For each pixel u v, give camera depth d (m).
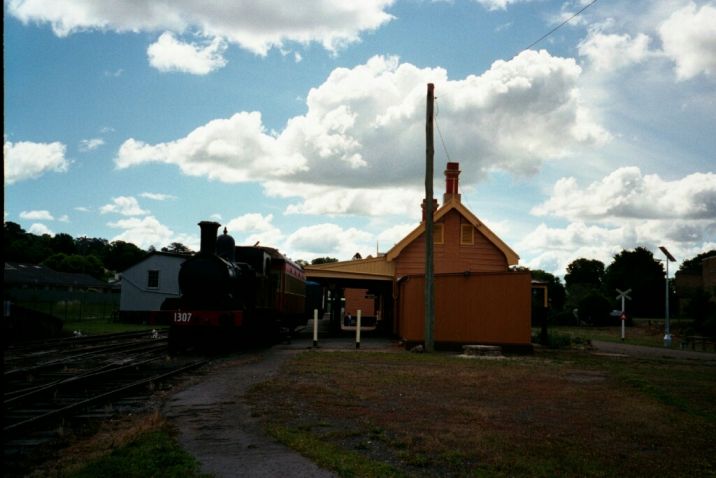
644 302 72.81
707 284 62.12
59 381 11.98
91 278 81.19
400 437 7.56
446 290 21.39
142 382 11.52
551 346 25.38
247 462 6.24
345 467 6.02
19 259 106.25
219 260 19.34
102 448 6.83
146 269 43.28
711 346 31.45
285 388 11.11
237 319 19.03
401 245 28.55
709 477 6.27
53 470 6.04
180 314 19.12
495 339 20.70
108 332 30.52
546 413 9.34
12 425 7.65
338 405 9.56
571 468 6.39
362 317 53.16
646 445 7.54
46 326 25.77
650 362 19.08
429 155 20.45
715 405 10.59
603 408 9.88
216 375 13.12
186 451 6.65
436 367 15.12
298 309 29.77
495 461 6.54
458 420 8.61
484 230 28.81
